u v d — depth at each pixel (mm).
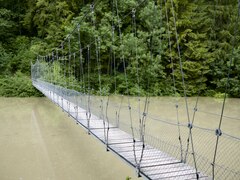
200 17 12625
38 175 4875
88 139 6977
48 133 7656
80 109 7266
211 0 11820
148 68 15070
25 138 7188
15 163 5453
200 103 13156
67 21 17875
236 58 12984
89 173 4902
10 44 19781
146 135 5738
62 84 14312
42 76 15125
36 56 18594
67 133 7598
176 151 4867
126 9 15734
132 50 14930
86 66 16844
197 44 13297
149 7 14547
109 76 16281
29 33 20984
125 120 8344
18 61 18688
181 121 8695
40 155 5871
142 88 15633
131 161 3418
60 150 6168
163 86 15492
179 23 12984
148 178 2934
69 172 4988
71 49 16812
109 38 15664
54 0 18734
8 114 10727
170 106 12047
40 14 18984
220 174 4059
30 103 13688
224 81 14211
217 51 13055
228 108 11930
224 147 5621
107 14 15930
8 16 20312
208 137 6480
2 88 16000
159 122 8250
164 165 3312
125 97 15102
